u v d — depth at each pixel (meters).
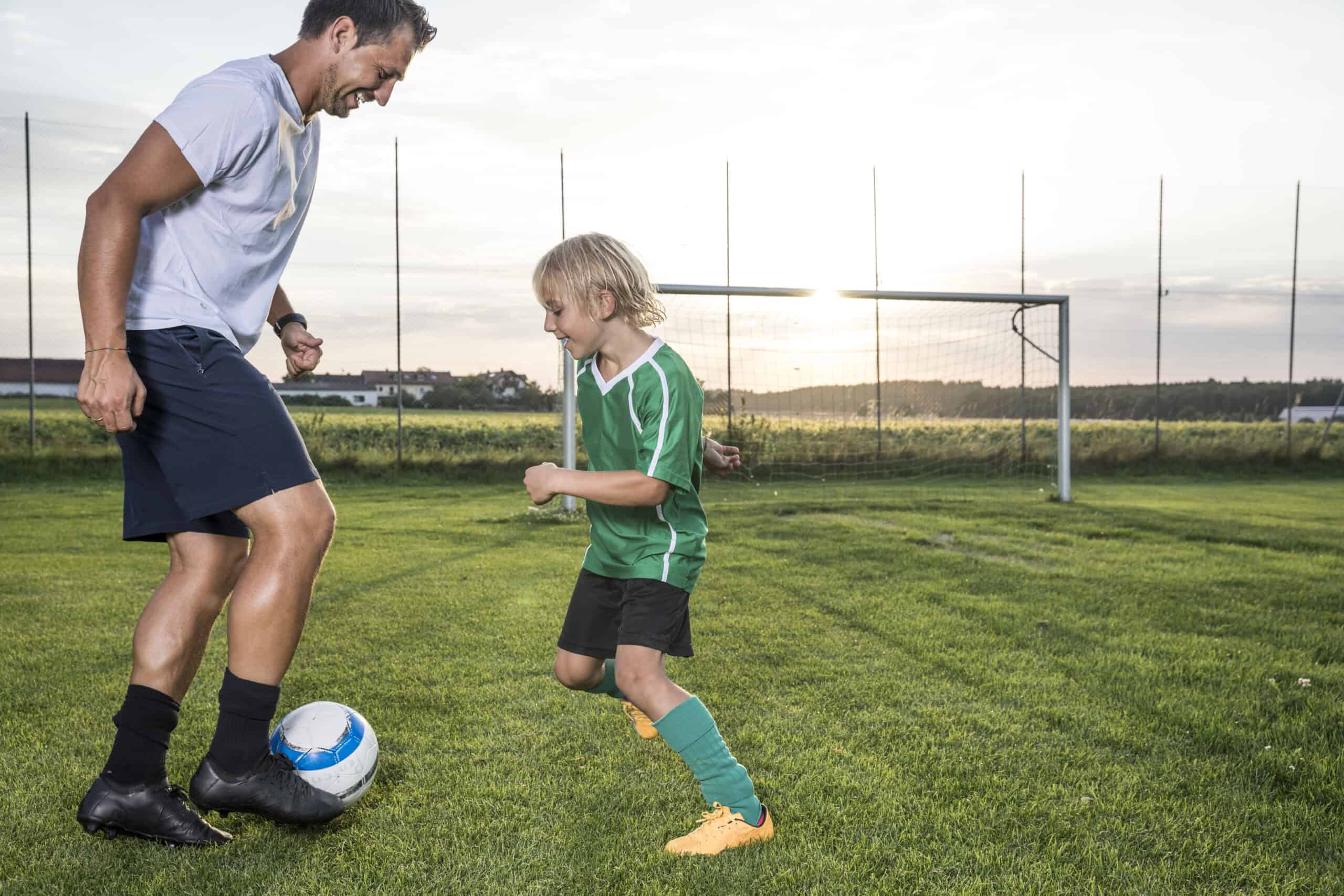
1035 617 4.05
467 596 4.44
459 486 13.10
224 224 1.71
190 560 1.84
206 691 2.79
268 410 1.71
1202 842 1.81
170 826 1.72
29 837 1.77
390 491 12.02
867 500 10.06
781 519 8.20
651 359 1.83
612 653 1.98
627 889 1.58
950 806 1.97
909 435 14.61
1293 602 4.49
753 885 1.60
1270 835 1.85
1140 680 3.04
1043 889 1.60
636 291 1.86
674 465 1.76
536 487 1.79
